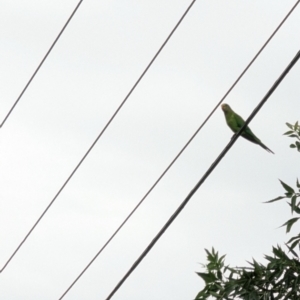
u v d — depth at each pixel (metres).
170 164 10.54
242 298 9.55
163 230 9.95
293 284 9.38
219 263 9.91
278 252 9.59
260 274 9.56
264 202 9.83
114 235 10.89
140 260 9.87
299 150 10.17
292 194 9.68
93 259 11.11
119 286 9.86
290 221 9.65
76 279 11.14
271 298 9.45
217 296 9.59
